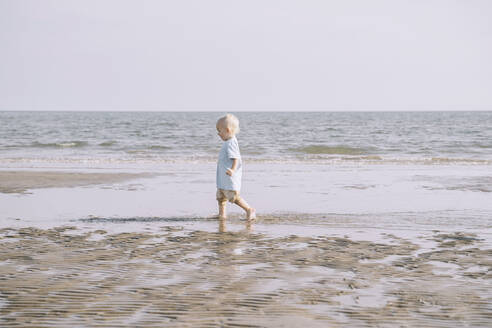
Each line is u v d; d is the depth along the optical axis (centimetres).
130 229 586
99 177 1219
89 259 432
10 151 2298
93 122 6688
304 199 860
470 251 469
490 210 735
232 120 669
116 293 334
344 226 608
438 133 3775
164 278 371
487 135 3488
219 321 283
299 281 365
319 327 275
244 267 405
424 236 545
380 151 2311
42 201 831
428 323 282
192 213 712
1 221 641
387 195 912
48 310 301
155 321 283
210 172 1378
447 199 857
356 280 368
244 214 704
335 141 2981
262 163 1714
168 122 6762
